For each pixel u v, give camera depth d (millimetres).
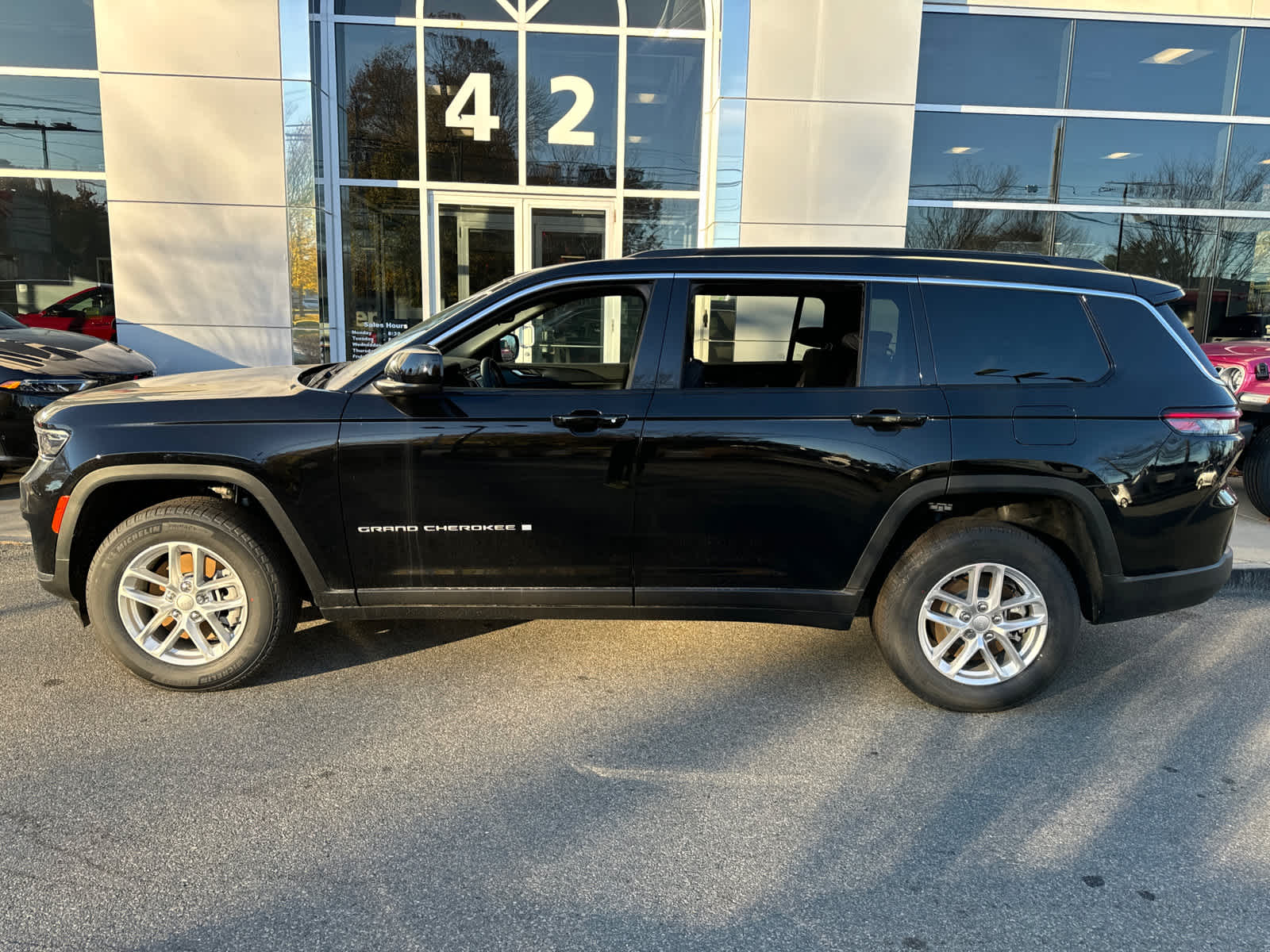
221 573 3342
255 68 7875
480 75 9117
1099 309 3256
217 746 2957
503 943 2041
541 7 9047
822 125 8438
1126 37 9445
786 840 2484
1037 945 2066
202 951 1989
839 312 3438
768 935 2086
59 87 8867
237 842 2422
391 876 2285
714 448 3152
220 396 3244
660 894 2236
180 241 8086
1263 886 2301
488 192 9320
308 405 3182
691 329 3252
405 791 2705
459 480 3168
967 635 3314
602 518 3207
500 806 2633
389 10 8938
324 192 8555
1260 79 9594
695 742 3070
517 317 3316
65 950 1982
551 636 4062
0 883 2219
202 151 7961
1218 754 3035
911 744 3082
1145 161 9727
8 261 9125
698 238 9531
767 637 4117
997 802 2707
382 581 3271
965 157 9625
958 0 9219
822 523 3205
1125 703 3461
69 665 3592
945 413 3154
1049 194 9742
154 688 3387
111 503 3400
